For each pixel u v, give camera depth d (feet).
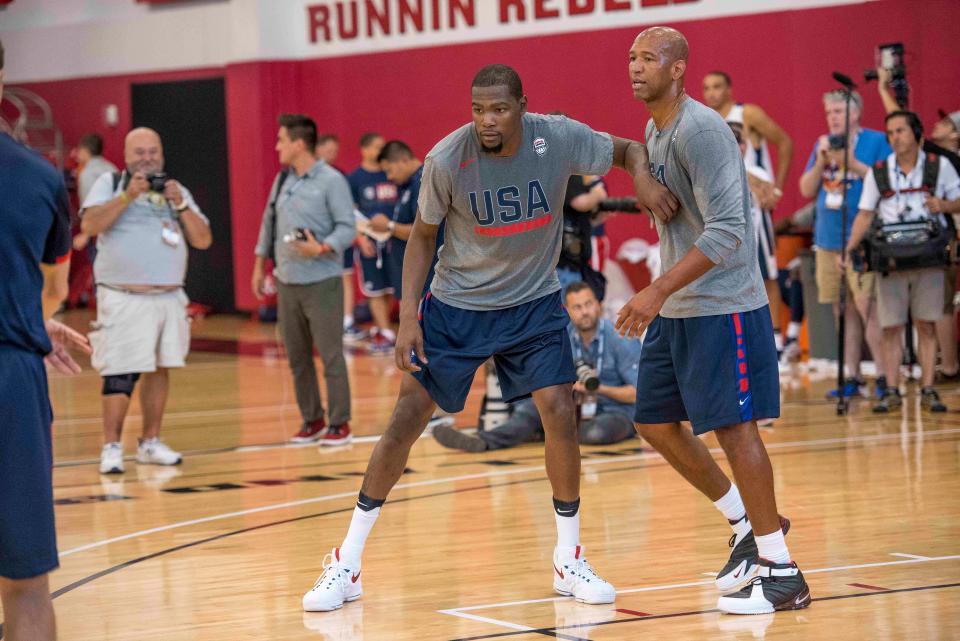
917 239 57.72
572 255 53.72
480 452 53.78
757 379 29.35
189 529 40.65
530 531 39.01
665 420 31.14
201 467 52.47
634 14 98.94
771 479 29.50
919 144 58.75
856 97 66.54
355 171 98.12
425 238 31.65
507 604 30.94
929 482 44.01
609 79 100.53
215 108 121.60
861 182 65.98
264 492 46.65
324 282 56.03
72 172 126.93
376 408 67.46
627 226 97.60
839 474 45.98
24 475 21.81
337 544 38.09
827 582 31.76
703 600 30.66
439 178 30.14
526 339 31.12
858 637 27.20
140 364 51.67
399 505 43.34
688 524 39.14
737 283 29.19
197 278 126.72
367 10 111.86
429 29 108.99
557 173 30.53
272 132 116.78
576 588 30.89
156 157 51.83
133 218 51.42
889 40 87.30
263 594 32.63
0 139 22.15
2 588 22.40
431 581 33.42
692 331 29.35
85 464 53.93
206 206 124.16
